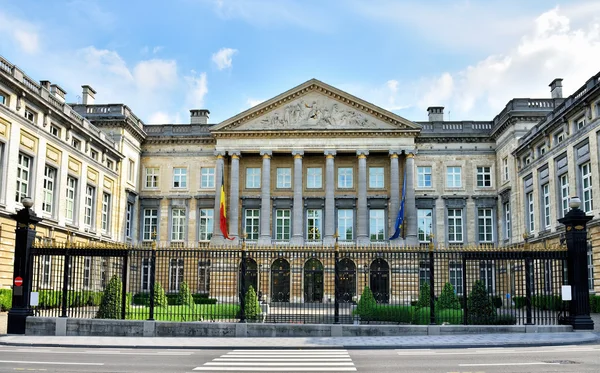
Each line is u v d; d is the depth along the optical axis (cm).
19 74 3538
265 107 5322
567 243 2141
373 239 5316
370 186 5425
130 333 2067
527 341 1814
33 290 2428
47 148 3869
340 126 5281
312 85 5334
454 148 5506
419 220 5447
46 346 1836
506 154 5122
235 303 2720
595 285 3428
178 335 2056
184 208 5559
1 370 1273
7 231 3334
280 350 1738
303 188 5447
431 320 2092
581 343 1838
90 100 5391
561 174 3994
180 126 5669
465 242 5366
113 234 4981
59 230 4003
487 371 1254
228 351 1716
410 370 1282
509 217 5144
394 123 5259
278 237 5397
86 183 4481
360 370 1290
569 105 3797
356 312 2550
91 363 1408
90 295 2556
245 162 5503
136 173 5522
